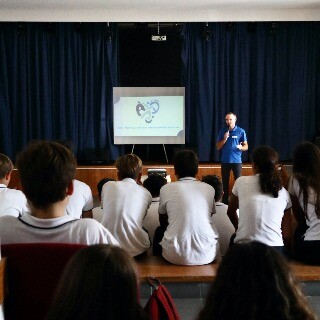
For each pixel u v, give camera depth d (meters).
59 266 1.41
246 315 0.99
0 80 7.42
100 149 7.39
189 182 3.08
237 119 7.54
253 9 7.05
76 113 7.58
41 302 1.44
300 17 7.07
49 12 7.06
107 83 7.54
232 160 6.42
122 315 1.00
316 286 2.79
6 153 7.50
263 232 2.85
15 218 1.52
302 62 7.39
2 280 1.38
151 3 6.62
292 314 1.00
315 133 7.55
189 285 2.84
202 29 7.37
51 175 1.43
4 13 7.04
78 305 0.98
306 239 2.90
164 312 1.58
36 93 7.49
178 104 7.46
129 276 1.02
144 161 7.69
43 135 7.57
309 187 2.85
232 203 3.06
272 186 2.87
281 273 1.03
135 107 7.48
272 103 7.55
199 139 7.55
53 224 1.49
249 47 7.44
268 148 2.99
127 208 3.00
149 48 7.47
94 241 1.50
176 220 2.96
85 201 2.98
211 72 7.47
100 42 7.43
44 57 7.41
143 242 3.05
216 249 3.05
